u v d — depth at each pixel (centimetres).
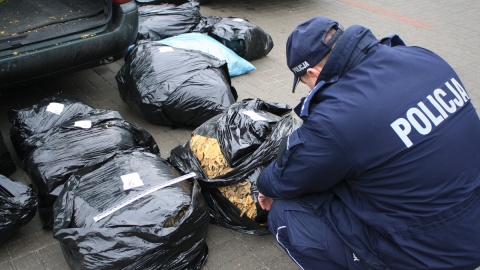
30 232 250
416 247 165
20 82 325
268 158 246
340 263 192
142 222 200
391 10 696
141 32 447
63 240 199
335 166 166
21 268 227
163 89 332
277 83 436
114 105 380
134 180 220
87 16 355
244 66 442
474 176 166
